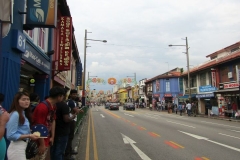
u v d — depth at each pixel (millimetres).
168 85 48156
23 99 3334
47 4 7422
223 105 24672
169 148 8094
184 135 11055
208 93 27906
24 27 7316
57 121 4688
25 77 10164
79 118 11844
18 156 3164
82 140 9859
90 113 31172
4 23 4684
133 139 9969
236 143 9047
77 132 10477
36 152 3439
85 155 7176
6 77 5676
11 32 6070
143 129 13359
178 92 47094
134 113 31312
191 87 35094
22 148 3234
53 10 7418
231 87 23266
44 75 11172
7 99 5648
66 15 14203
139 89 69188
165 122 17844
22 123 3303
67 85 20797
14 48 6148
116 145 8703
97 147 8367
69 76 22906
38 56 9547
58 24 14266
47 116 3871
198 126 15117
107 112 33938
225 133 11883
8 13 4688
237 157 6832
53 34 12984
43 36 11414
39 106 3861
